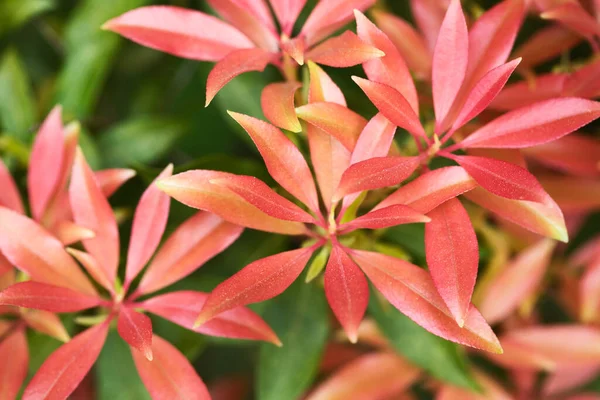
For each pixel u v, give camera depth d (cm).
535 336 58
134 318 50
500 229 58
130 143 58
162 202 52
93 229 52
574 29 54
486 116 54
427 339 56
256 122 49
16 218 51
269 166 50
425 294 49
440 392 58
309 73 52
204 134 59
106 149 58
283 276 49
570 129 50
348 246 52
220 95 57
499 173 49
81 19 59
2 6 59
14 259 51
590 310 58
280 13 53
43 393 50
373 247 54
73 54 58
